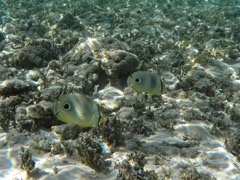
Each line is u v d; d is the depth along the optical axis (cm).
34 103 105
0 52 162
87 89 119
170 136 93
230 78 147
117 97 114
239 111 110
